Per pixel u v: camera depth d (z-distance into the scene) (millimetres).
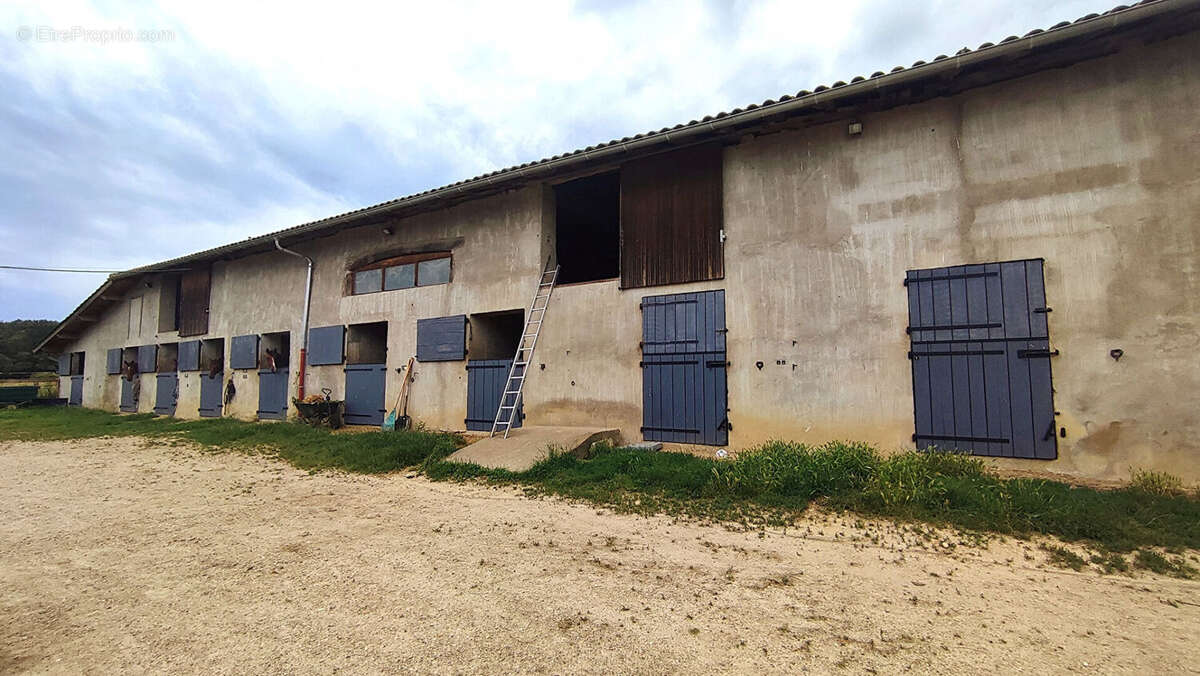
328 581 3594
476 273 10234
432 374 10656
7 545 4484
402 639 2779
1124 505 4613
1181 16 5074
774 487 5359
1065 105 5820
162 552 4262
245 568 3869
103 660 2619
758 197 7500
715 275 7711
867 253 6723
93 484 7016
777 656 2574
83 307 20141
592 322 8742
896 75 5980
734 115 7039
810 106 6691
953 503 4750
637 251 8414
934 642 2707
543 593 3330
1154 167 5391
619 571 3686
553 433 7980
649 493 5676
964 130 6297
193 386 15844
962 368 6094
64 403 22406
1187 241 5215
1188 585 3379
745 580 3510
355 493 6277
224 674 2477
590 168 8836
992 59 5691
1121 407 5355
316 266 13016
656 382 8062
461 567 3805
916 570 3660
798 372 7016
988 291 6020
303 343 12984
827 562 3818
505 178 9281
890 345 6504
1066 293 5668
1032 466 5676
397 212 11141
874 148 6793
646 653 2611
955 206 6270
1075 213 5688
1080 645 2682
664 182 8258
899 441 6359
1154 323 5285
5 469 8227
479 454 7504
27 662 2605
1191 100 5293
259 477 7359
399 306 11297
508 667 2500
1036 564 3732
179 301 17125
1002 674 2424
